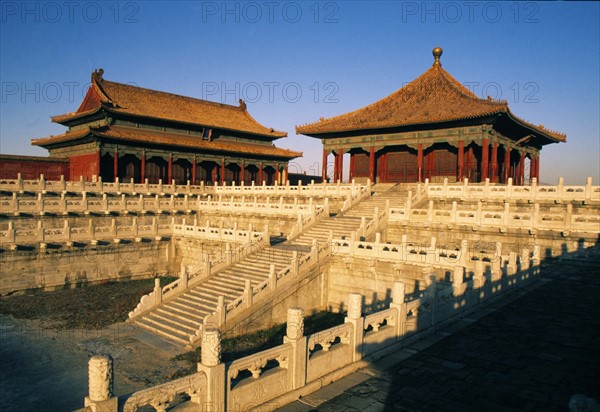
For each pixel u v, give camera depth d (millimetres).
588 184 34656
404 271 30312
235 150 78875
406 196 49406
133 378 23297
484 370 14617
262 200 61719
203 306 32000
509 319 20016
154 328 31062
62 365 24922
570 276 28016
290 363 13117
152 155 69375
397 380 14039
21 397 20984
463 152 56938
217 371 11312
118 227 46812
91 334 30219
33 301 38406
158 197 58344
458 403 12430
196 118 80562
